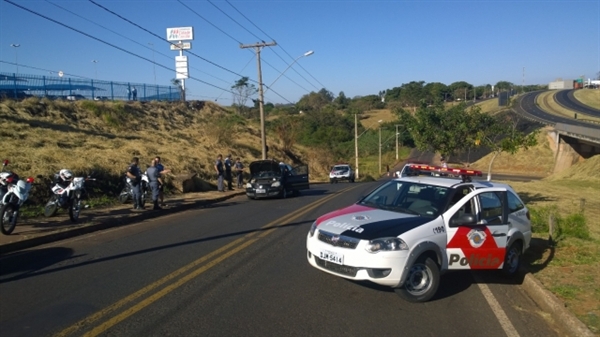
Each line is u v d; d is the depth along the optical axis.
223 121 42.88
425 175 9.38
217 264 8.60
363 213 7.38
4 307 6.25
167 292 6.94
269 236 11.38
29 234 10.80
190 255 9.32
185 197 20.33
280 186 21.06
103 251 9.72
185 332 5.50
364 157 76.88
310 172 50.44
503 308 6.64
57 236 11.04
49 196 15.07
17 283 7.36
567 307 6.38
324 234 6.91
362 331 5.66
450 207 7.26
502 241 7.53
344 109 121.44
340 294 7.00
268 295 6.89
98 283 7.37
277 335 5.48
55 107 28.70
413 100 112.12
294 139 53.41
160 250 9.79
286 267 8.45
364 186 31.80
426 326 5.89
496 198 7.86
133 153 23.81
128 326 5.64
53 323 5.70
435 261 6.89
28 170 15.62
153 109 39.31
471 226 7.20
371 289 7.27
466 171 8.45
